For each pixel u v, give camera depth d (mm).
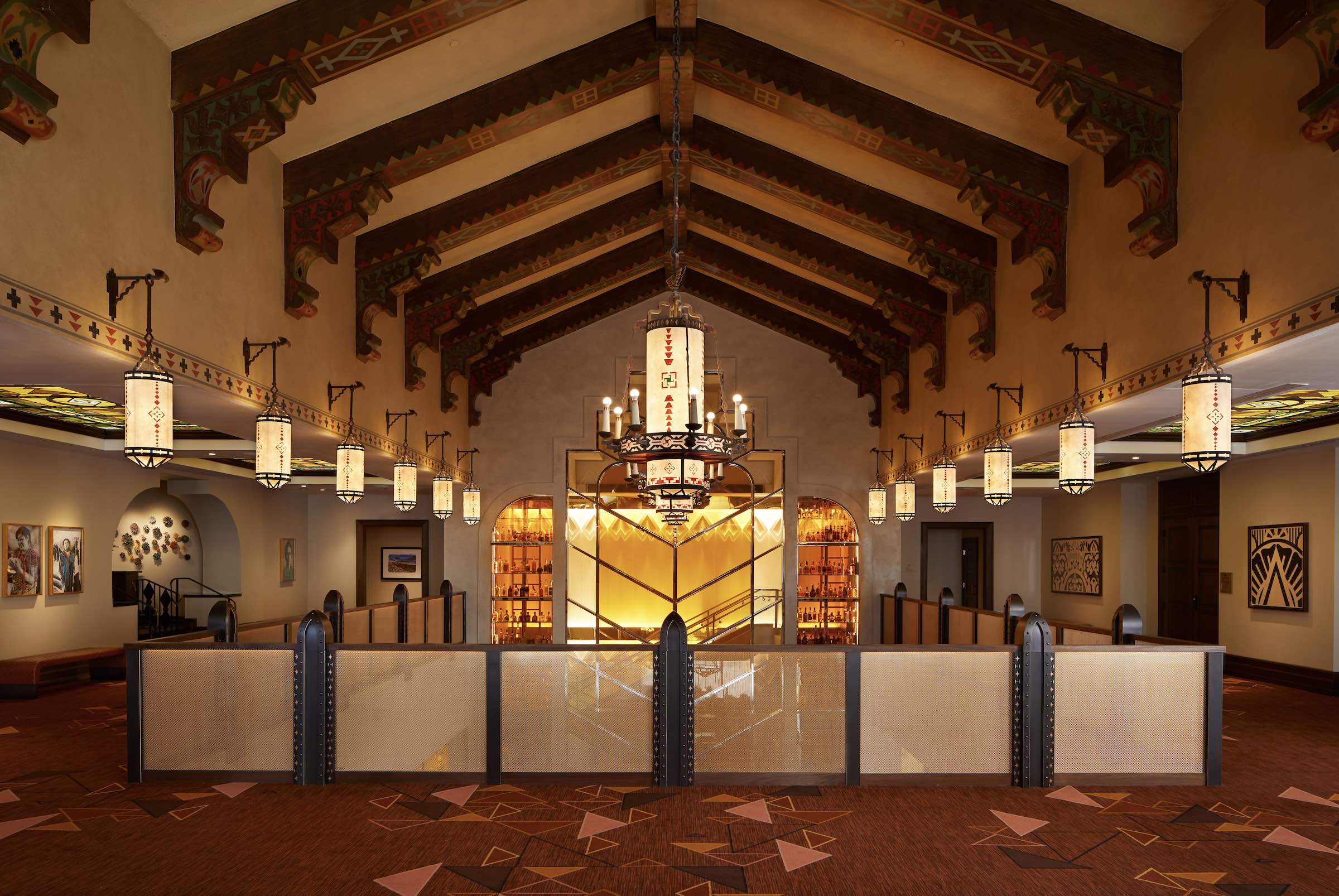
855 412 13805
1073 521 16422
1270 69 4340
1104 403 6109
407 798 5449
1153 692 5832
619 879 4172
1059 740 5781
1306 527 10859
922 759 5766
